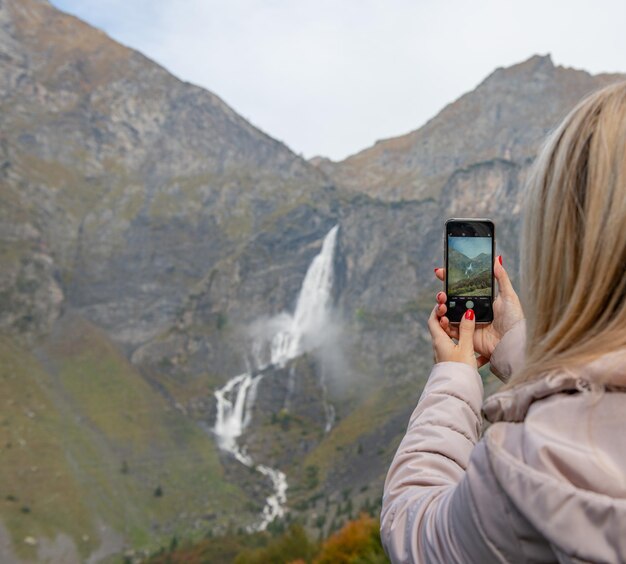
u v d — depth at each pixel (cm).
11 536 14175
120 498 17300
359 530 3094
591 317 142
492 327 234
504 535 137
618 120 147
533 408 144
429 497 170
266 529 13988
